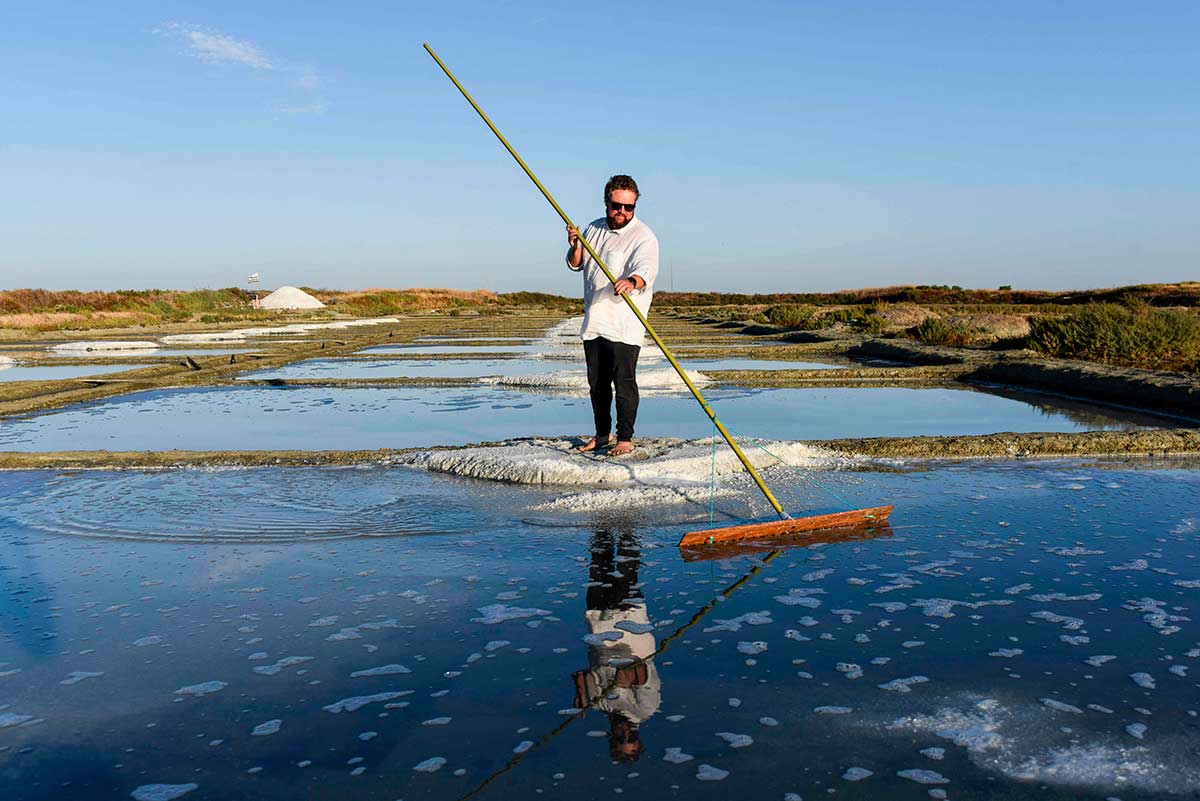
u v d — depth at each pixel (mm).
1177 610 2723
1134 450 5613
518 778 1735
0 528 3857
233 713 2059
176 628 2627
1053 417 7574
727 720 1991
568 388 9812
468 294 84500
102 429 7113
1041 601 2816
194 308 43125
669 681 2211
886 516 3869
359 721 2004
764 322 29578
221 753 1867
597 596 2898
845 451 5523
